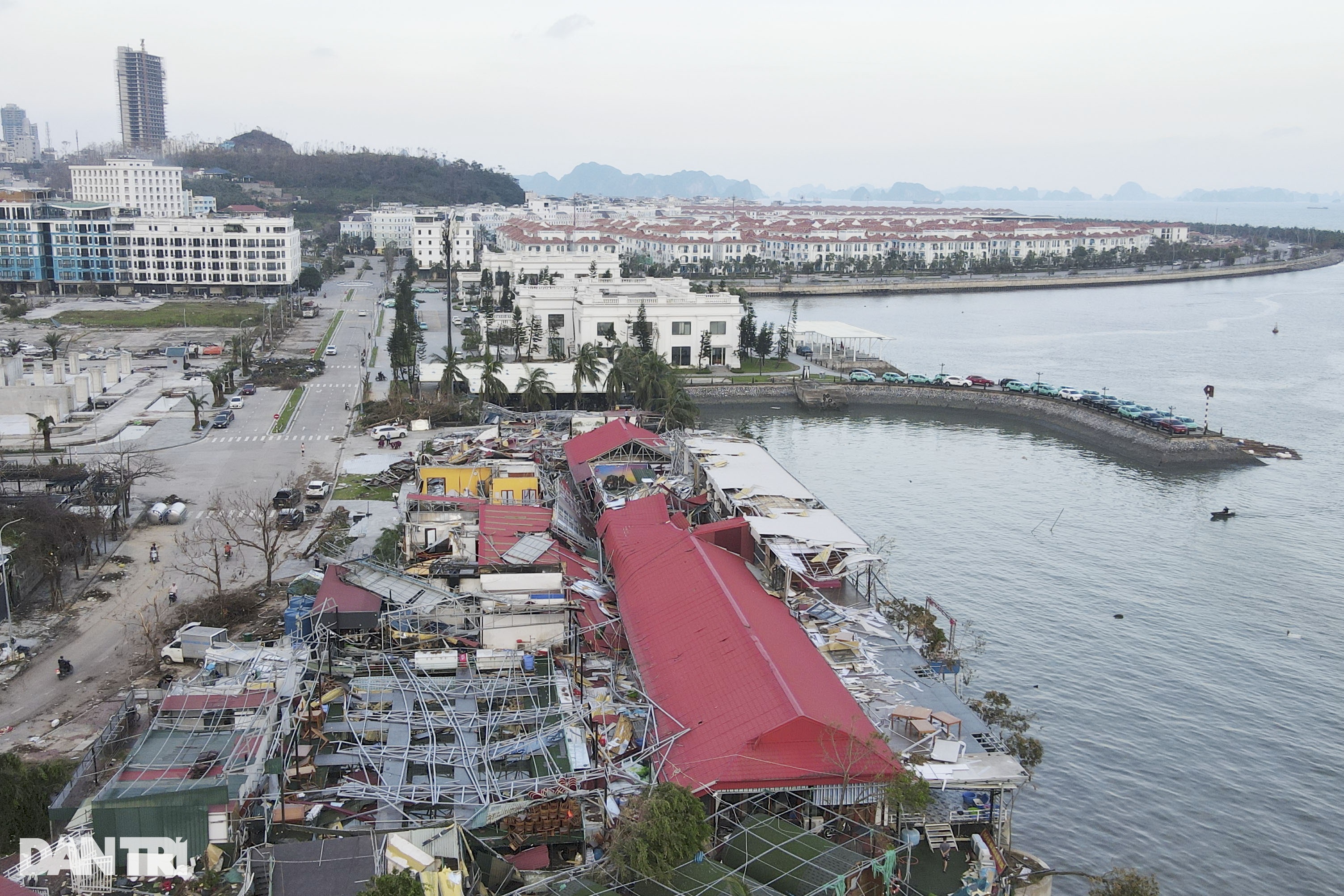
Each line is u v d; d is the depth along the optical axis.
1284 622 114.56
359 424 180.75
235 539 112.81
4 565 98.56
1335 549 137.50
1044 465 178.62
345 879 54.47
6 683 86.69
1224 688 99.88
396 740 70.44
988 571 127.25
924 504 153.25
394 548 106.69
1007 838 68.06
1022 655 105.00
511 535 107.81
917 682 80.31
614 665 85.50
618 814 63.97
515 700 76.94
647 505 114.81
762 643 78.38
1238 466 179.00
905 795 62.31
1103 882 65.31
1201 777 85.69
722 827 64.44
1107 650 106.94
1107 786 84.12
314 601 90.81
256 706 69.62
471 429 178.25
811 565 94.81
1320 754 89.38
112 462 147.62
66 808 61.03
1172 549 136.62
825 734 68.25
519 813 63.66
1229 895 72.56
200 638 89.00
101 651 92.62
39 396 181.88
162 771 62.12
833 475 168.00
